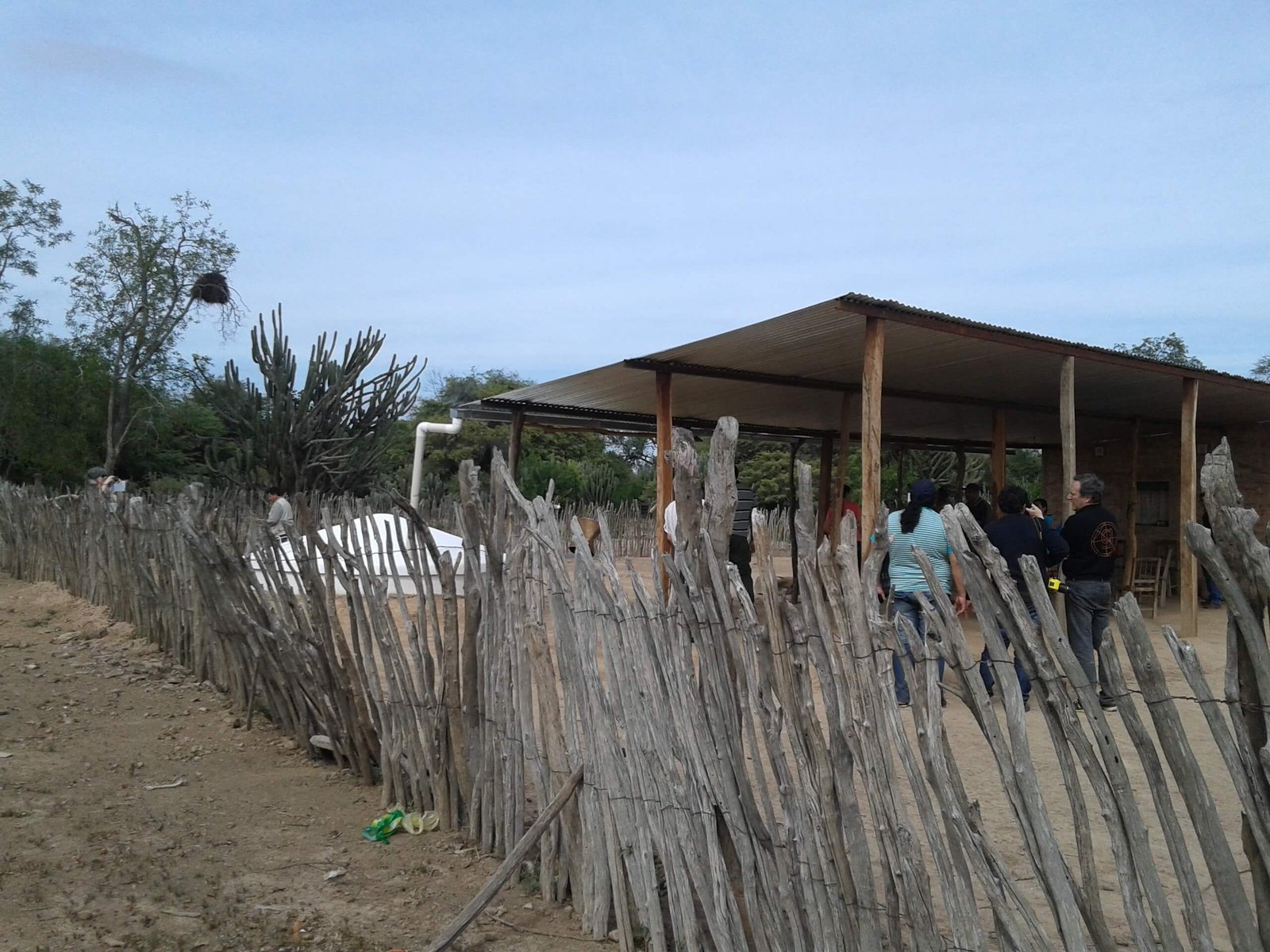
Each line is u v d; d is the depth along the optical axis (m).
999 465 13.27
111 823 4.93
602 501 32.16
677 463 3.30
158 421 29.89
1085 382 11.13
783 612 2.98
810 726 2.89
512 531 4.36
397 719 5.12
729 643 3.16
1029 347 8.86
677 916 3.48
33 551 13.38
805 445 20.67
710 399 12.89
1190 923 2.26
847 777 2.81
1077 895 2.44
